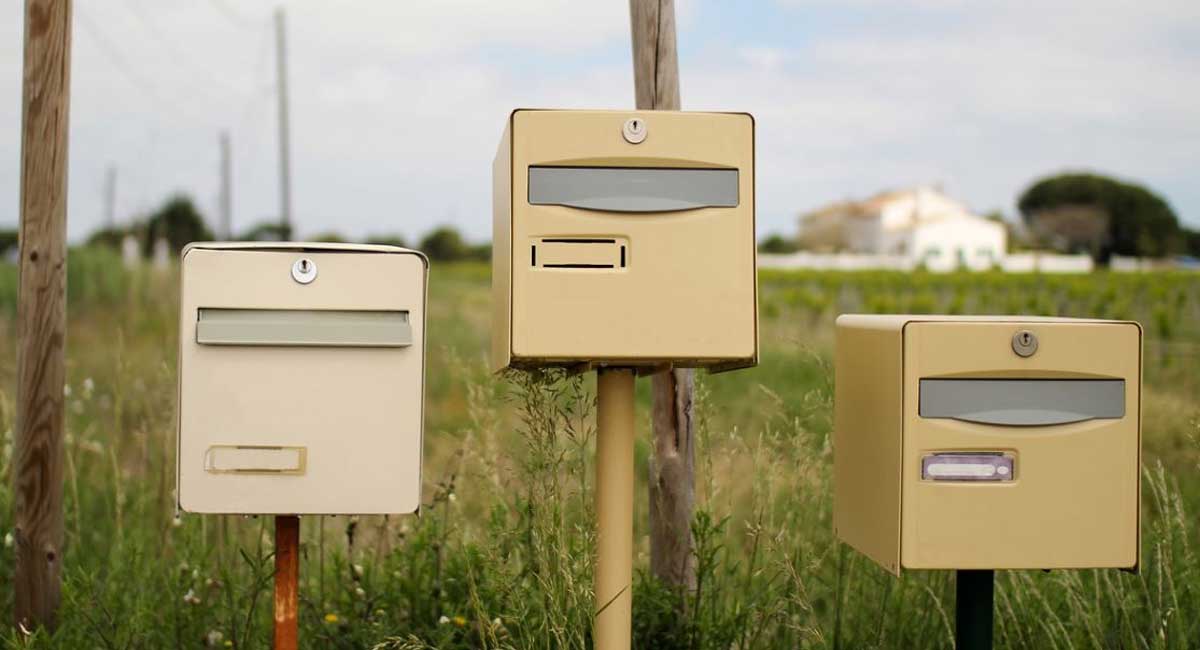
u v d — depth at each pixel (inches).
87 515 201.8
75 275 741.3
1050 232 2933.1
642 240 112.0
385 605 153.0
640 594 147.0
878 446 116.1
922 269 1705.2
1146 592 141.3
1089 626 143.9
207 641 148.9
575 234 111.6
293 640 118.3
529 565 140.2
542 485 132.4
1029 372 110.9
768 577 153.9
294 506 111.6
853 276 1440.7
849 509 126.0
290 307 112.0
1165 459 245.0
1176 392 386.0
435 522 164.9
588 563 127.0
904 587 151.5
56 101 149.6
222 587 152.9
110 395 340.8
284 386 111.7
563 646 122.4
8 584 166.2
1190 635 142.9
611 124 111.8
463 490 178.5
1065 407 112.0
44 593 149.9
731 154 113.1
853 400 124.6
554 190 111.6
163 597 162.2
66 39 150.3
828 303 1023.6
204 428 110.8
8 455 186.4
